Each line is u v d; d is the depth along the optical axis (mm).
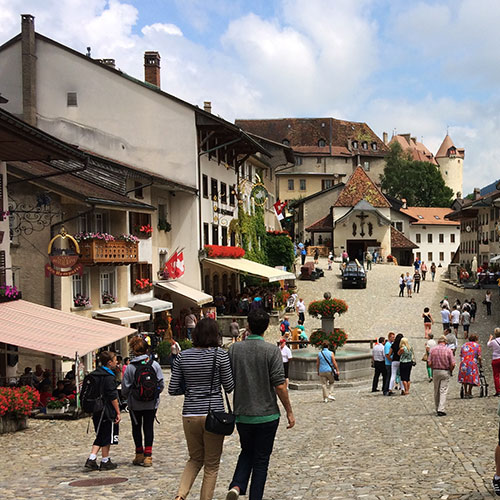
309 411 19641
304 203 103125
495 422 14352
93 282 31094
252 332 7543
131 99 42000
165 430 16781
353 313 49531
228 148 49656
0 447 14266
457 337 41219
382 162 132625
